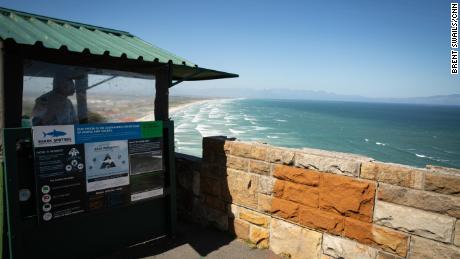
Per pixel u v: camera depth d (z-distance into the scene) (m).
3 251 3.37
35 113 3.60
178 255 4.34
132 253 4.34
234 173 4.84
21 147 3.36
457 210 2.96
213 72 5.27
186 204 5.70
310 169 3.98
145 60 4.04
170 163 4.68
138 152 4.27
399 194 3.29
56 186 3.56
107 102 4.16
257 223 4.59
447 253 3.02
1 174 3.29
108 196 4.02
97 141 3.87
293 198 4.16
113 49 4.00
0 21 3.63
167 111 4.60
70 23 4.61
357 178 3.59
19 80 3.31
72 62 3.71
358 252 3.61
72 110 3.94
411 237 3.23
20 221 3.34
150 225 4.66
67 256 3.84
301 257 4.12
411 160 50.75
